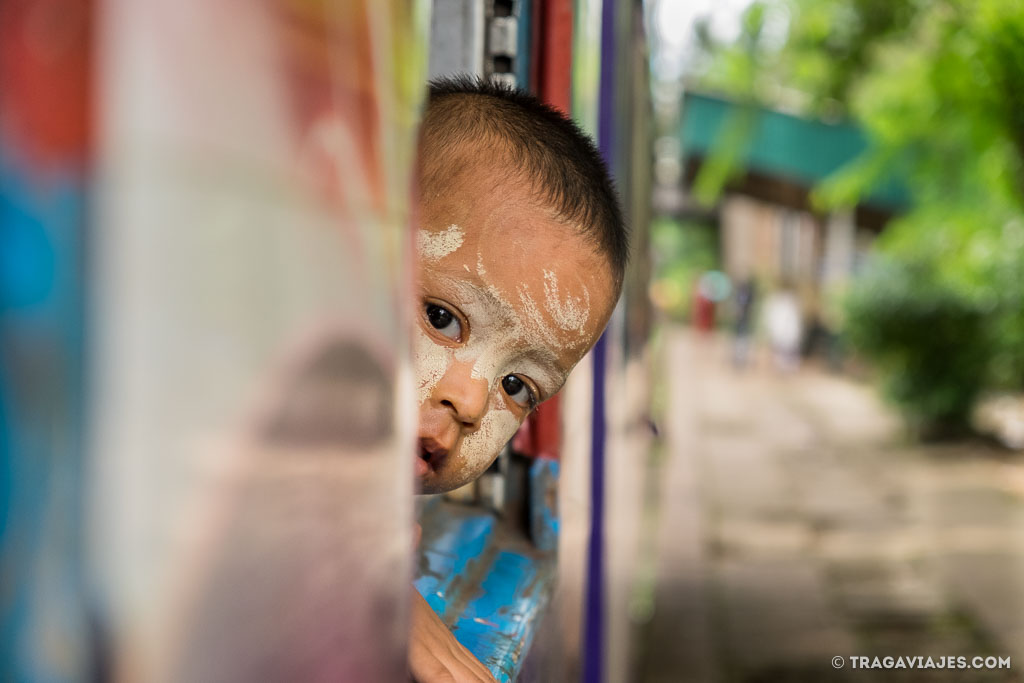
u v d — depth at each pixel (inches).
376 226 13.0
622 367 98.9
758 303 866.8
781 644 182.1
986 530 265.4
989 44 266.5
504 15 49.2
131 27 8.7
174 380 9.1
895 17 335.3
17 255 8.0
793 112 418.0
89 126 8.4
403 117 14.1
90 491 8.5
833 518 283.4
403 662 15.1
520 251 28.8
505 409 30.9
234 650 10.2
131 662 8.9
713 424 470.0
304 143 10.9
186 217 9.1
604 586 75.5
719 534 267.7
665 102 329.4
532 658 37.7
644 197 144.3
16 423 8.1
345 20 11.8
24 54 8.2
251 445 10.2
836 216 637.3
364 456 12.9
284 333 10.6
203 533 9.6
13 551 8.3
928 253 412.8
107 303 8.5
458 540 45.6
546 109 34.2
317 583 11.8
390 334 13.6
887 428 440.5
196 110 9.2
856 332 418.3
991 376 388.8
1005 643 181.0
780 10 358.0
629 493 127.6
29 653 8.5
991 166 312.2
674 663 172.2
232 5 9.6
